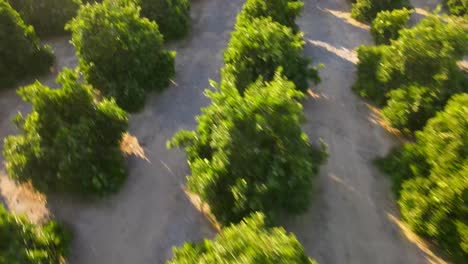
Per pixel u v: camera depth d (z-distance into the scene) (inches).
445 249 378.9
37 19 661.9
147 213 424.8
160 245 398.0
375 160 475.8
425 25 526.3
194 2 805.9
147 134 512.4
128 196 439.2
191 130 518.3
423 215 390.6
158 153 488.1
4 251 333.7
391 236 400.8
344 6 808.9
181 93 578.2
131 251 393.4
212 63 638.5
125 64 528.4
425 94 479.5
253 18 585.3
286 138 384.5
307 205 406.3
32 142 409.4
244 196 368.5
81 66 531.8
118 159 447.2
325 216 418.9
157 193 443.5
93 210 425.7
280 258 289.1
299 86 538.3
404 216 409.7
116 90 527.8
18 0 647.1
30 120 416.5
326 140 504.1
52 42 675.4
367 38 705.0
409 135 506.9
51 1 653.3
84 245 396.2
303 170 384.5
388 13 637.3
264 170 378.3
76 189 428.5
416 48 495.5
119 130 454.6
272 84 417.1
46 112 414.0
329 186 448.5
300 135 395.5
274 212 393.1
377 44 659.4
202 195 388.8
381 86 544.4
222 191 388.5
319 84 595.8
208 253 314.7
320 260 382.3
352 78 609.3
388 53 526.0
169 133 514.6
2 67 562.9
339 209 425.7
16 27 556.4
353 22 753.0
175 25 660.7
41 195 438.9
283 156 382.0
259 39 516.1
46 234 380.5
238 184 369.4
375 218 416.8
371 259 383.2
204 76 610.5
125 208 428.1
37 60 595.5
